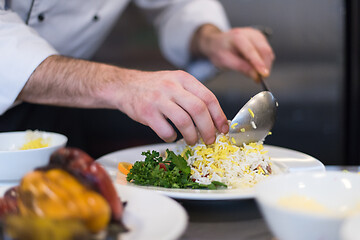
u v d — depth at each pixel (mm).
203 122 769
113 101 876
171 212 510
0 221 455
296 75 2373
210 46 1585
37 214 432
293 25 2305
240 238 547
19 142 908
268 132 879
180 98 772
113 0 1511
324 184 534
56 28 1359
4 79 955
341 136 2438
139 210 532
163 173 722
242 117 833
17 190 492
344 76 2365
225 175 779
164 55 2232
